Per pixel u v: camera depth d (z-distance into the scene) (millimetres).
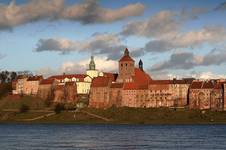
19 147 193375
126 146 196875
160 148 189625
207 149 186250
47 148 189500
